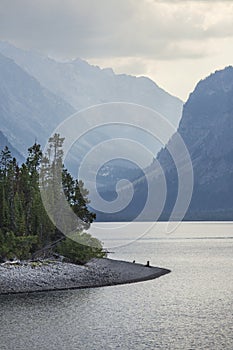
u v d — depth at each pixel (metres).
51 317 89.62
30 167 145.00
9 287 112.62
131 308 97.75
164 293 114.25
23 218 136.25
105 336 77.75
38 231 138.62
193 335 78.44
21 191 141.50
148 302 103.75
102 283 124.00
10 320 87.31
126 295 110.88
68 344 73.62
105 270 138.88
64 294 110.19
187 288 122.19
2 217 137.38
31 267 126.00
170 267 170.75
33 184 141.38
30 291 111.81
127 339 76.12
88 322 86.12
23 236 133.88
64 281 121.06
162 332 80.00
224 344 73.75
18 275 119.25
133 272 144.88
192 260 197.00
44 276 121.31
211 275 148.75
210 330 81.25
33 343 74.12
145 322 86.44
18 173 145.00
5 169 143.12
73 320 87.56
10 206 138.12
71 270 129.00
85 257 139.88
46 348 71.81
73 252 138.75
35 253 136.88
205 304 102.44
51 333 79.38
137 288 120.31
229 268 168.75
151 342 74.56
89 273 130.62
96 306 98.75
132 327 83.19
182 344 73.75
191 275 148.12
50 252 139.12
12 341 75.12
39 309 95.56
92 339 76.00
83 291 113.81
